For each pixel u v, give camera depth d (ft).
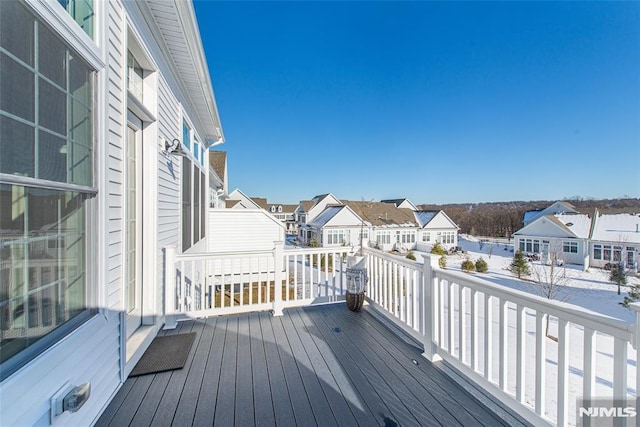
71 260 4.91
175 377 7.20
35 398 3.87
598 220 61.26
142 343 8.30
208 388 6.74
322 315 11.64
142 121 9.59
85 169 5.25
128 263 8.57
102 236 5.75
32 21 3.94
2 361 3.49
